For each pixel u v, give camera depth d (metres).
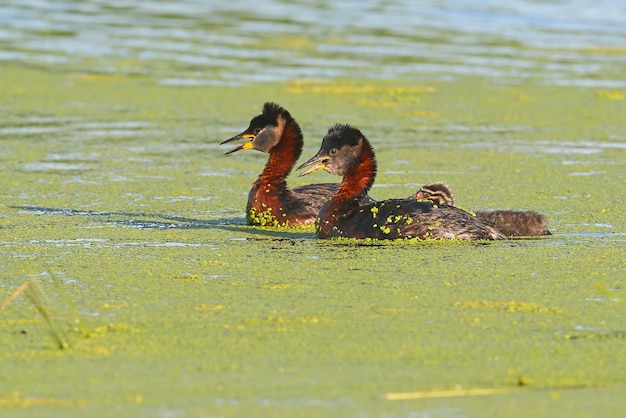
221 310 11.83
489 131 25.70
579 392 9.30
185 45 38.09
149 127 25.91
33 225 16.62
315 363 10.05
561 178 20.72
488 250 14.80
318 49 37.88
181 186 20.17
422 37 40.94
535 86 31.89
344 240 15.58
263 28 42.31
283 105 28.45
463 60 36.31
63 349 10.47
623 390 9.34
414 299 12.27
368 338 10.83
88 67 33.72
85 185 20.05
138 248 15.04
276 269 13.73
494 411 8.84
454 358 10.20
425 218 15.42
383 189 19.86
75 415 8.73
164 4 48.31
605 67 35.41
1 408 8.89
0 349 10.46
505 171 21.39
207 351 10.41
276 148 17.16
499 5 49.97
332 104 28.75
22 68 33.22
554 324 11.30
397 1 50.78
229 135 25.20
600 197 19.00
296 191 17.64
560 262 14.08
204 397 9.15
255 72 33.34
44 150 23.25
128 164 22.06
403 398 9.13
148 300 12.23
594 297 12.37
